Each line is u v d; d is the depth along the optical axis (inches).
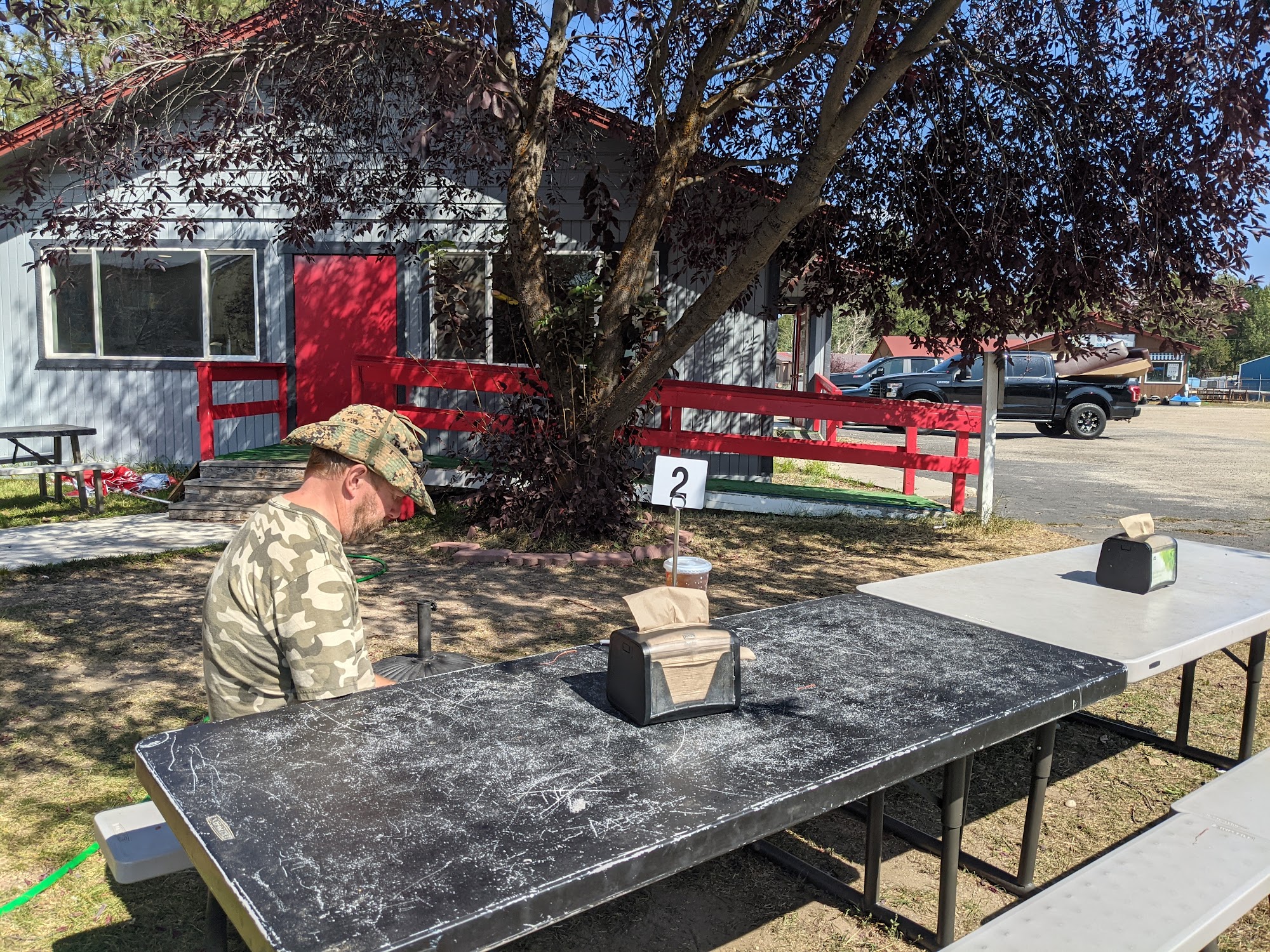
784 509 353.4
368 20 267.4
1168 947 75.8
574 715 78.1
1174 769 145.9
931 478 503.5
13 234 411.8
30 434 325.1
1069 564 149.9
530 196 280.1
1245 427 949.2
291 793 62.6
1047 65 284.0
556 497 289.1
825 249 317.4
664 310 297.3
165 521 323.9
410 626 208.4
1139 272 264.4
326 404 412.5
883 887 113.2
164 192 322.7
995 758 149.8
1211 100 233.5
